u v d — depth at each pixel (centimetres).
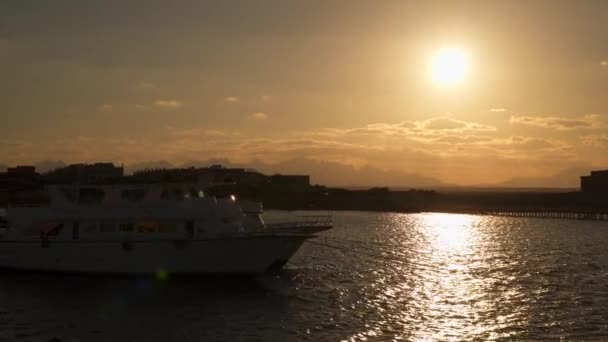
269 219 12988
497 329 3344
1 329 3356
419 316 3622
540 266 6006
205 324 3444
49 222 4662
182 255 4500
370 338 3156
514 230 12588
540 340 3141
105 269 4562
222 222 4631
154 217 4559
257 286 4484
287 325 3409
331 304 3931
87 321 3519
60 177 5125
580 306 3922
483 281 4931
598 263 6241
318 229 5566
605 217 17338
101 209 4616
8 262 4703
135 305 3866
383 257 6738
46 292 4209
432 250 7825
